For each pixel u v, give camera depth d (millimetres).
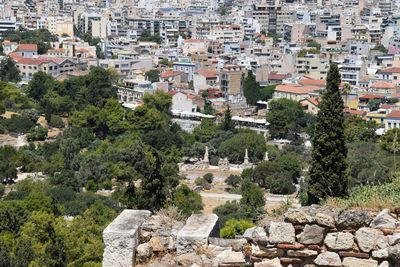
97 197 131250
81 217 74125
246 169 157625
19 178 158875
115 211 95438
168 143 185500
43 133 198375
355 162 109312
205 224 24156
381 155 122375
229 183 156000
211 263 22875
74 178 151875
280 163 155875
